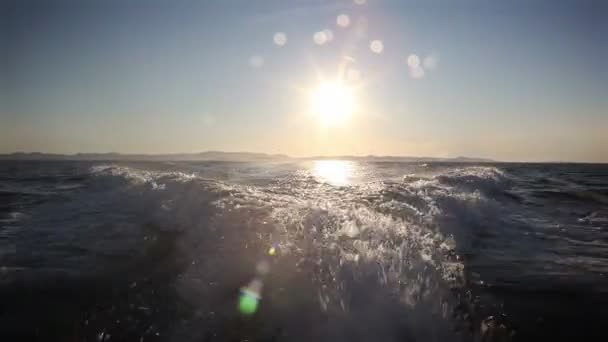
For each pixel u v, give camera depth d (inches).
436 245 175.8
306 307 110.7
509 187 431.2
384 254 150.8
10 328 100.0
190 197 238.7
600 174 856.3
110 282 127.6
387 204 242.4
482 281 138.6
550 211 299.4
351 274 130.0
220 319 105.0
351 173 597.6
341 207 225.5
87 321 103.8
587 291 130.3
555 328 105.1
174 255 151.3
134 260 147.7
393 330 101.7
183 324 102.7
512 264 160.4
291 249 149.5
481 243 195.8
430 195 282.7
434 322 106.3
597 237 215.2
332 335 98.7
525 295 126.4
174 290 121.1
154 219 205.8
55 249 162.4
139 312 108.6
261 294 117.6
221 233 168.9
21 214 233.8
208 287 122.7
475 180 395.2
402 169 719.7
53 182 405.1
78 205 257.0
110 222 205.9
